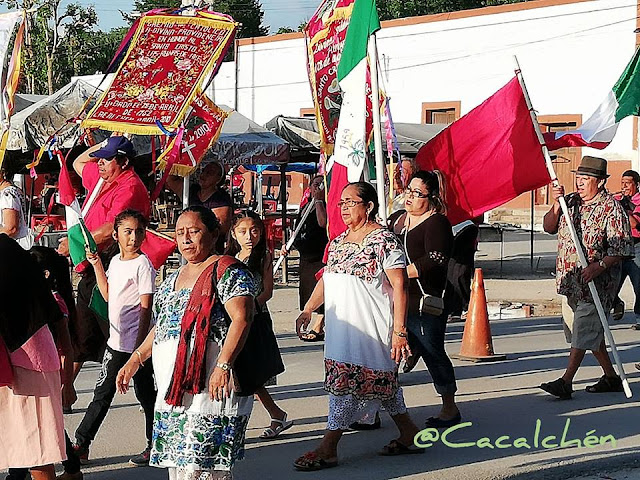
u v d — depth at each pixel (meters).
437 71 36.16
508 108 8.29
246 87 40.94
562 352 11.01
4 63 7.79
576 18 32.84
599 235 8.29
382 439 7.19
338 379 6.34
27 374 5.00
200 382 4.76
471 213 8.47
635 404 8.29
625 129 32.03
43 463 5.02
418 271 7.10
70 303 6.09
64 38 46.38
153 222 18.91
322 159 8.61
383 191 7.35
